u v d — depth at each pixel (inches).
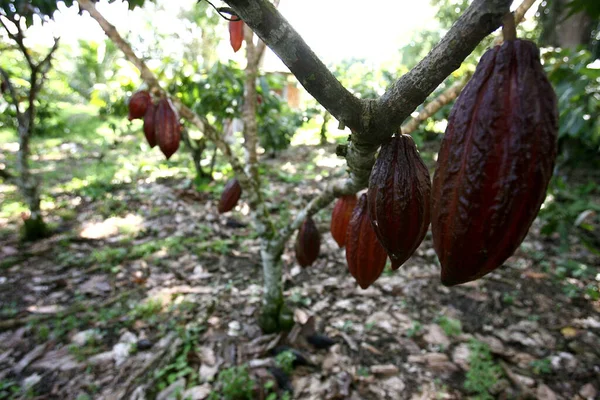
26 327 117.6
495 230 21.5
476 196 21.5
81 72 494.9
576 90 86.3
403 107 28.2
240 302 129.6
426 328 118.3
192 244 171.5
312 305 128.6
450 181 22.8
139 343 110.5
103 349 110.2
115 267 152.0
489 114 21.1
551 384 99.1
